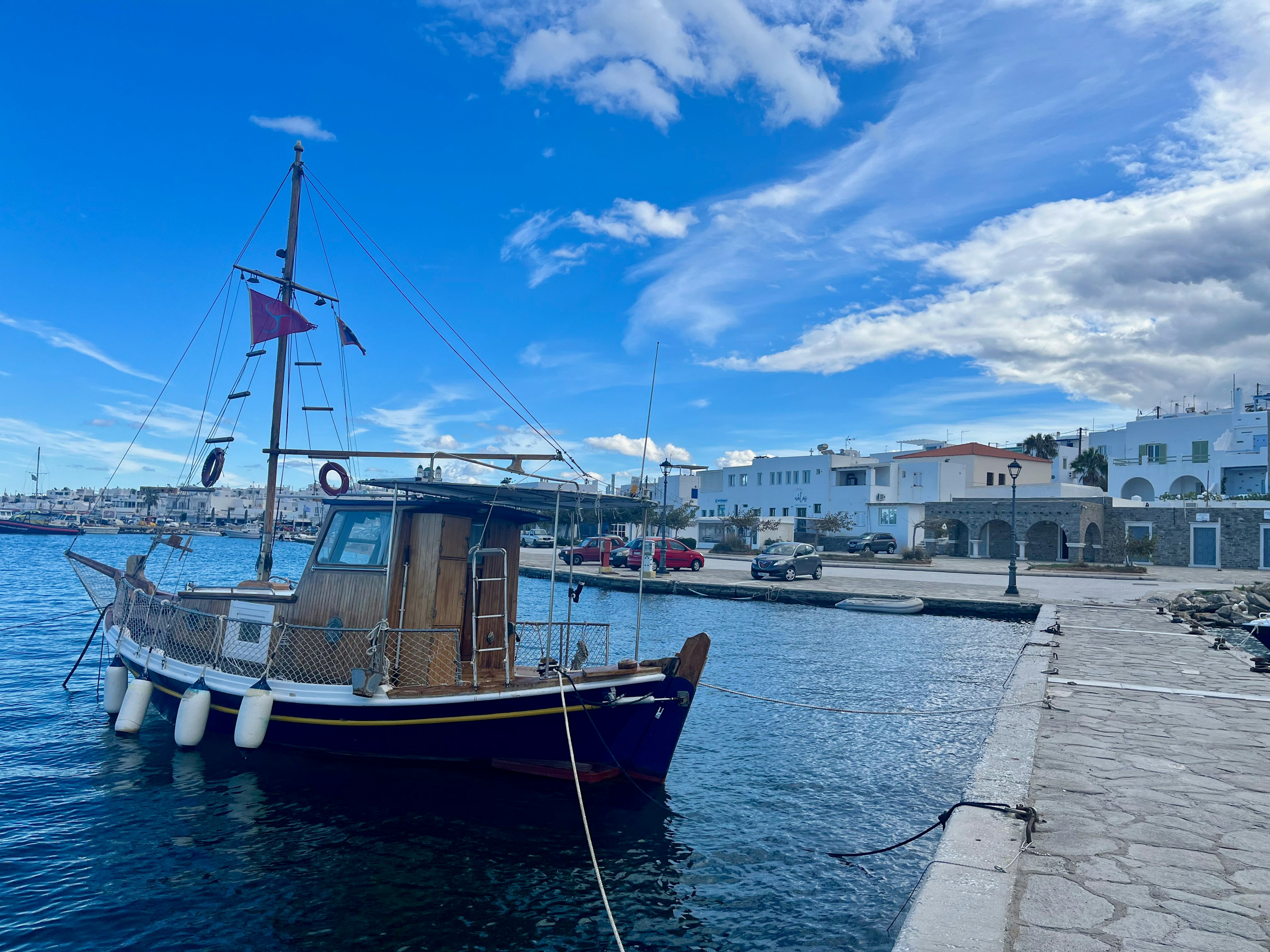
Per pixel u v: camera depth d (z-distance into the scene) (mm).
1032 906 4375
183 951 5395
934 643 19234
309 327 12023
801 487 67812
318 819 7691
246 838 7258
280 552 72625
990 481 64688
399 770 8844
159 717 11461
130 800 8086
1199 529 48125
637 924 5840
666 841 7312
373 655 8391
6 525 83562
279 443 12102
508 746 8484
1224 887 4660
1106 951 3857
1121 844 5336
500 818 7789
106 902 6031
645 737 8523
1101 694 10648
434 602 8906
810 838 7398
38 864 6633
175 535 12195
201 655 10156
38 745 9922
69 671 14555
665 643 19297
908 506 58719
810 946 5508
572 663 9195
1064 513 49594
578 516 10508
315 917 5879
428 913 5969
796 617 24734
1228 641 20031
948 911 4188
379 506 9328
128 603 12148
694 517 77125
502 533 9883
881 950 5457
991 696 13312
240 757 9305
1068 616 21812
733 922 5859
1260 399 60625
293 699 8688
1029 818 5617
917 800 8398
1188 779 6797
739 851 7109
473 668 8773
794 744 10492
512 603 9883
